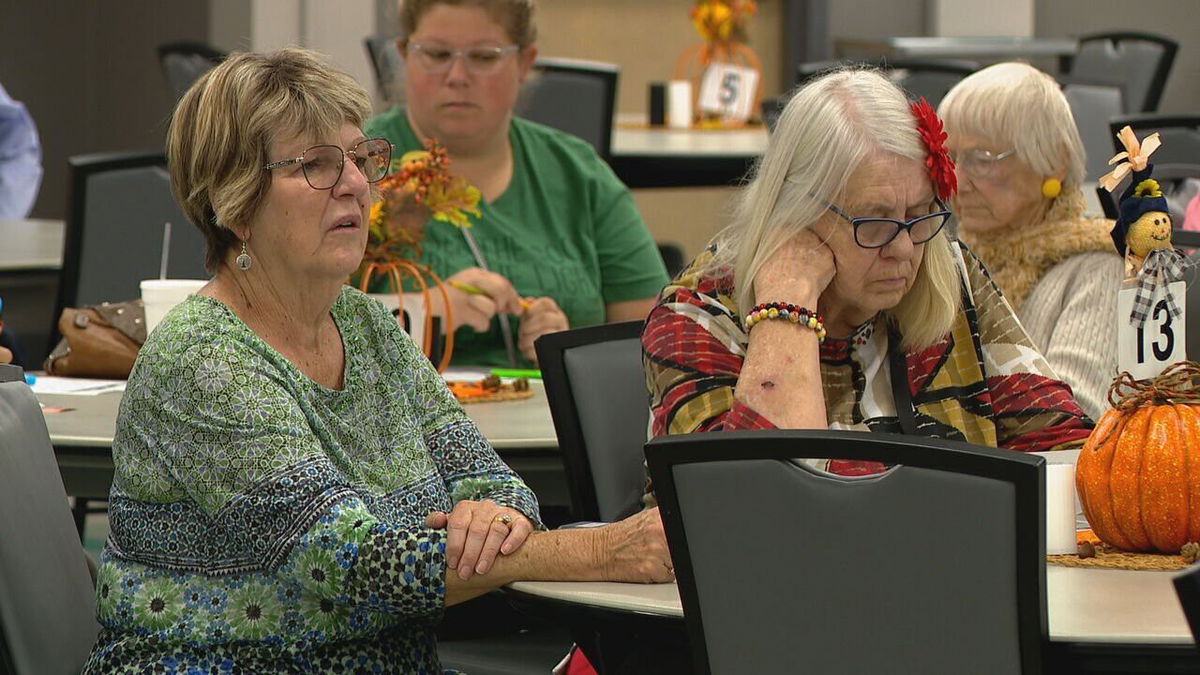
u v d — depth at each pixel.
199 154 5.87
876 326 7.03
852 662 4.77
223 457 5.64
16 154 18.19
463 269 10.63
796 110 6.55
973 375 7.14
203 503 5.68
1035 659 4.55
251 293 5.99
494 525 5.75
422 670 6.08
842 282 6.57
